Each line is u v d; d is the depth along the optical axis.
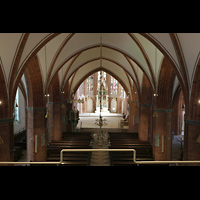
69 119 24.80
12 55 9.22
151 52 13.61
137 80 19.69
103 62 23.81
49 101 19.66
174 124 25.72
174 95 17.34
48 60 13.88
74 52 15.56
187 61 9.70
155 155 15.23
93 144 14.95
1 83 9.40
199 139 8.43
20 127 24.64
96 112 41.06
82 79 26.30
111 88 42.41
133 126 24.94
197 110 10.04
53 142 17.34
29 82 13.92
